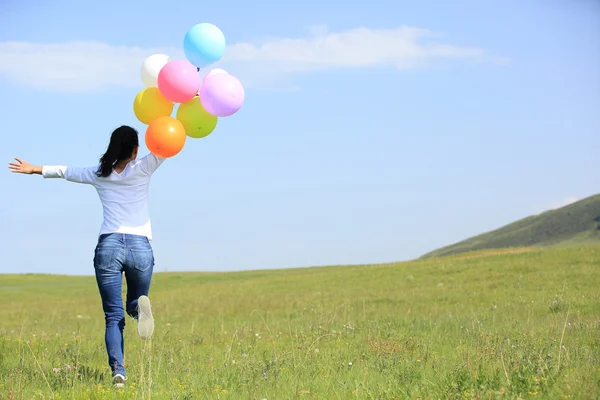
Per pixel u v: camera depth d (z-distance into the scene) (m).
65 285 48.88
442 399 4.76
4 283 51.53
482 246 83.88
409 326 12.23
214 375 6.33
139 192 6.20
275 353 7.66
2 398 5.29
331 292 27.44
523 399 4.71
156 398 5.26
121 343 6.04
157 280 51.62
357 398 4.99
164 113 6.59
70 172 6.18
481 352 6.98
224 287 36.78
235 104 6.39
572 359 6.34
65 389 5.70
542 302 17.27
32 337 10.88
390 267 36.56
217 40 6.58
